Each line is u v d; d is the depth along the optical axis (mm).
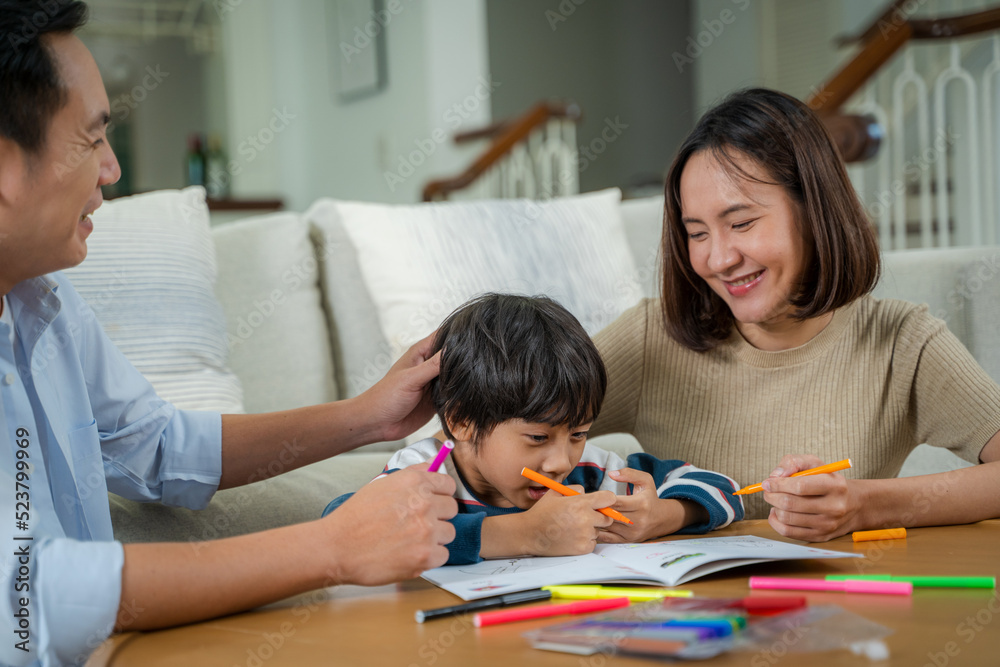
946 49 3941
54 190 772
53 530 841
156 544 707
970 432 1119
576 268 1976
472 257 1885
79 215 813
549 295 1910
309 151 5301
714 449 1262
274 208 4562
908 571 758
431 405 1129
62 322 974
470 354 1004
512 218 1990
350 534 718
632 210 2295
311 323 1848
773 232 1049
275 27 5227
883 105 4070
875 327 1203
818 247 1049
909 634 564
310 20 5109
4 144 737
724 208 1045
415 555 719
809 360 1210
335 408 1089
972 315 1774
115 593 663
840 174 1062
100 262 1526
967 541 896
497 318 1027
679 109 6105
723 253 1064
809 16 5125
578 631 565
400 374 1070
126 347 1479
